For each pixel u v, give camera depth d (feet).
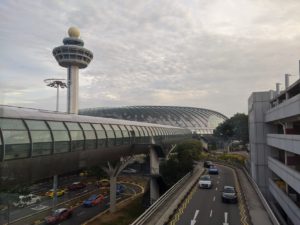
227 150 402.52
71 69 384.88
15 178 63.87
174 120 490.49
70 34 397.80
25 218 139.85
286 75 138.10
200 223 90.12
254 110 160.66
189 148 212.64
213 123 537.65
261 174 157.17
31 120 71.26
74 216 142.92
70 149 82.99
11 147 60.49
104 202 172.86
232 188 124.26
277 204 140.56
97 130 107.14
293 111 93.71
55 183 159.12
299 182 88.02
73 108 376.27
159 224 84.94
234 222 91.20
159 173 200.13
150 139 175.22
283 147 110.73
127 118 479.00
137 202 172.55
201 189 148.25
